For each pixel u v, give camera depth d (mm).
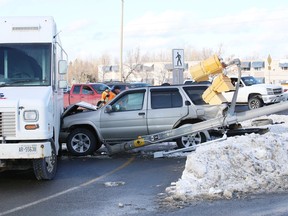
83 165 11570
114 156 13016
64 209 7309
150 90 13133
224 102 12516
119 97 13234
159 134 12531
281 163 9383
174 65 17984
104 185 9094
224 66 12242
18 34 10242
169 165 11180
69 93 27391
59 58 11695
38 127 8766
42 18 10359
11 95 9070
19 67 10047
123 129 13023
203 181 8406
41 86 9898
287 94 27031
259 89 25922
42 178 9508
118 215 6879
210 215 6727
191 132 12391
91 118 13102
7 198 8102
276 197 7621
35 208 7398
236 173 8750
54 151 9875
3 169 10281
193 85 13195
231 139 11031
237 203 7332
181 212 6926
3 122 8711
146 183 9188
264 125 16453
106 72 80812
